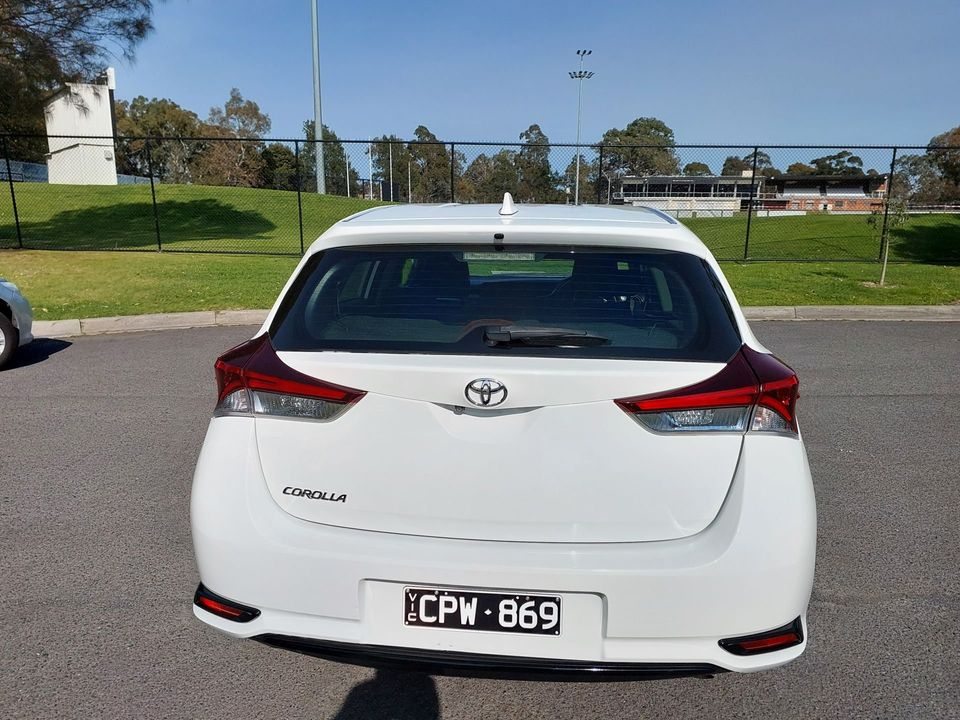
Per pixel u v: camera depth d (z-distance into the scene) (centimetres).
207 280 1195
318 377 227
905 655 285
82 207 2611
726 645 213
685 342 229
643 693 265
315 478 226
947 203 1389
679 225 273
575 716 254
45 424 559
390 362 224
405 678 274
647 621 209
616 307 238
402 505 221
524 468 216
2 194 2838
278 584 221
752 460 217
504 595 213
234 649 290
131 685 267
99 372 715
